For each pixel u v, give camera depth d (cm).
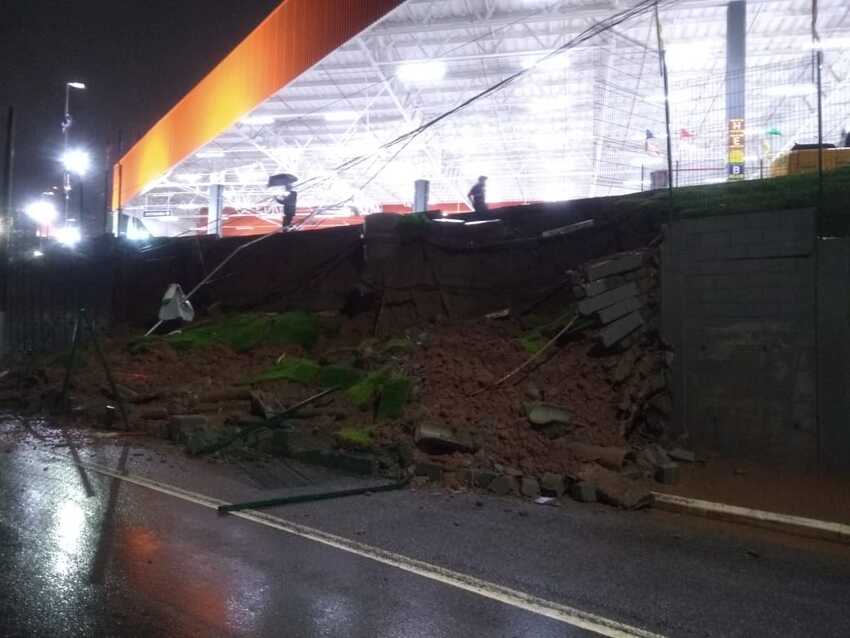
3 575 519
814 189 1030
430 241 1351
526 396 1008
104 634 427
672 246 1036
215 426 1050
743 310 972
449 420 964
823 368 908
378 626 454
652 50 2044
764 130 1477
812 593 554
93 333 1206
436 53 2472
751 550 663
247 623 451
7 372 1536
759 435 948
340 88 2739
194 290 1628
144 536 620
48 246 1956
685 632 468
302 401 1103
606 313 1034
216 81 2861
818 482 866
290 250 1592
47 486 781
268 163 3562
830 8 2180
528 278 1252
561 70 2536
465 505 773
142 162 3553
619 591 537
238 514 703
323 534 646
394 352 1212
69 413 1202
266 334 1446
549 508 776
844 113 1532
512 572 567
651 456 925
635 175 2406
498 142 3409
